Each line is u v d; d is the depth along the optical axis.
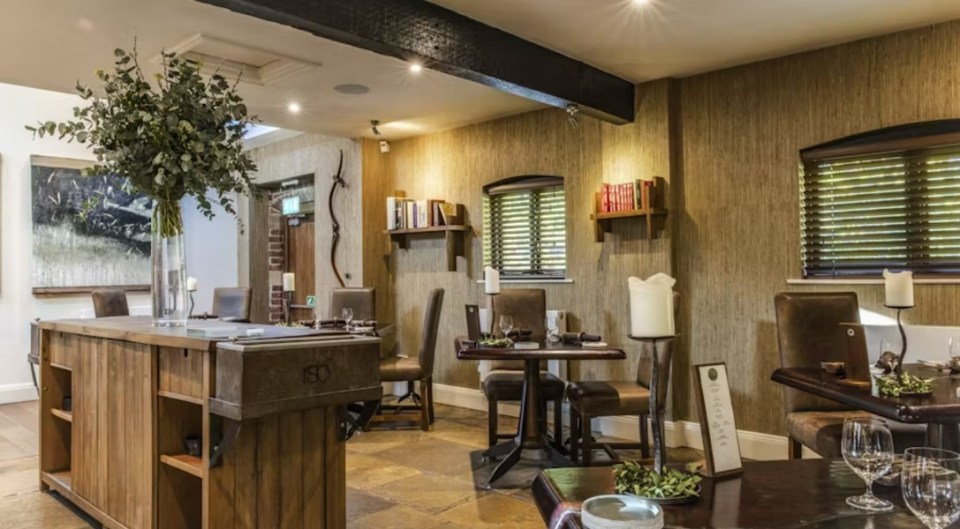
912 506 1.15
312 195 6.78
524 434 3.73
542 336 4.46
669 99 4.23
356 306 5.45
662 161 4.24
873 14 3.20
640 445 3.82
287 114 5.04
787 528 1.16
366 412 2.59
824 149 3.77
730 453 1.45
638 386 3.68
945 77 3.32
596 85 4.02
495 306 4.59
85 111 2.72
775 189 3.88
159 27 3.24
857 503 1.28
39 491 3.53
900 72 3.45
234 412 2.09
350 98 4.58
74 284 6.21
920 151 3.47
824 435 2.80
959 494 1.11
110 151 2.70
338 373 2.32
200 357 2.33
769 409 3.89
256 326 2.95
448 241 5.39
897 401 2.19
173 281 2.93
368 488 3.48
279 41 3.46
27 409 5.58
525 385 3.75
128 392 2.75
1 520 3.11
